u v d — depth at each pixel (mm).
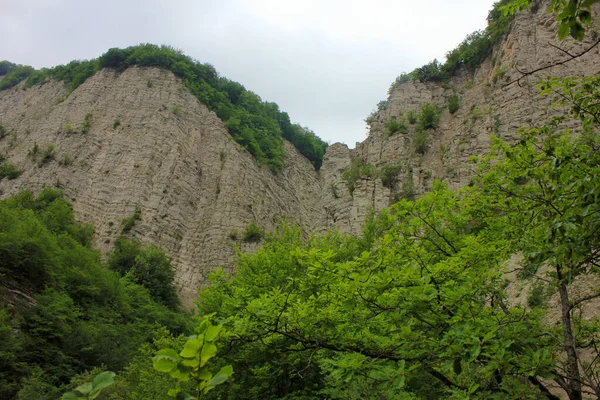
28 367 20531
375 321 9094
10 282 25312
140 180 63188
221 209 63875
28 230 29844
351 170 59344
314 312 8906
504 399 7488
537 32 53156
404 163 55500
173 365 2949
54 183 60938
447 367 7211
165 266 50031
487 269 9516
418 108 67875
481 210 10953
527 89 48406
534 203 10055
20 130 78375
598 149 9234
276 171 81938
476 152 48469
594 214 7684
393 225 11234
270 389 11883
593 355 11250
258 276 17734
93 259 35938
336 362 8484
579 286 16859
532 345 8469
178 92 80062
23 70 124688
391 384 7691
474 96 58250
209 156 72438
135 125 72125
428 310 8570
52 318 23844
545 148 9969
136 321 33688
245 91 101500
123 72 84000
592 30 47156
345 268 8562
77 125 72000
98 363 24484
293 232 25547
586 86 9336
